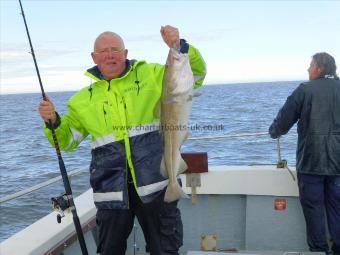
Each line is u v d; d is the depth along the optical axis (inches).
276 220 159.8
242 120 1157.1
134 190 102.0
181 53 99.0
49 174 635.5
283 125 146.7
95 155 104.0
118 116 100.6
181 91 98.3
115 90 102.0
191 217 164.1
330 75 140.7
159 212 102.2
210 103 2432.3
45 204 392.2
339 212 144.6
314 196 142.4
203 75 109.0
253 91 4785.9
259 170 157.8
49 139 109.1
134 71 103.7
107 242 104.6
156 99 102.1
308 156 140.6
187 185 156.9
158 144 101.7
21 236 111.0
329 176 141.8
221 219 163.3
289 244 159.5
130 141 100.0
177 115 99.0
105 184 101.5
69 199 108.8
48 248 108.2
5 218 360.8
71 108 106.2
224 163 577.9
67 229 117.3
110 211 102.5
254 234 160.9
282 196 158.4
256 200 160.1
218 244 163.9
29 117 2613.2
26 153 914.1
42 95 106.2
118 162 100.2
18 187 558.9
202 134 649.0
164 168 100.4
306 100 139.4
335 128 138.3
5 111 3705.7
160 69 105.2
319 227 143.3
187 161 154.9
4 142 1181.1
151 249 104.1
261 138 816.9
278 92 4392.2
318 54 141.7
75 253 125.0
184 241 164.6
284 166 160.4
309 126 139.5
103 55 101.4
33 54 110.3
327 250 144.8
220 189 159.2
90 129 103.7
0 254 100.4
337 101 137.7
